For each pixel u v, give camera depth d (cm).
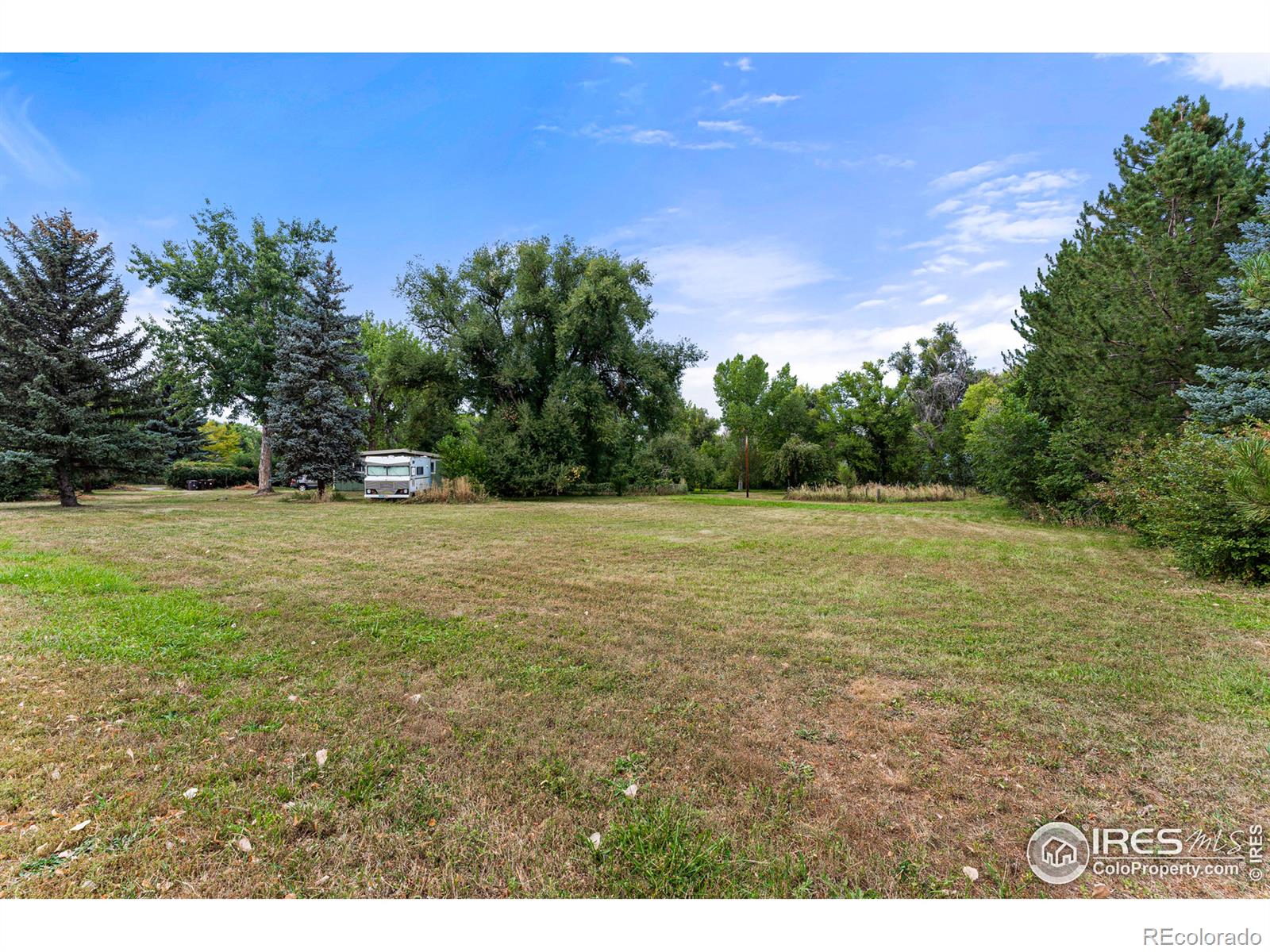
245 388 2531
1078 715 321
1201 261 1037
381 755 271
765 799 240
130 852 203
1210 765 269
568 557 845
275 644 431
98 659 389
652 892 192
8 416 1612
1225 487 662
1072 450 1311
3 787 239
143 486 3269
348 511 1661
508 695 344
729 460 3847
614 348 2641
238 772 255
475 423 2838
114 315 1728
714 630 481
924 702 339
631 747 283
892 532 1203
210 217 2502
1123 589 636
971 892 193
